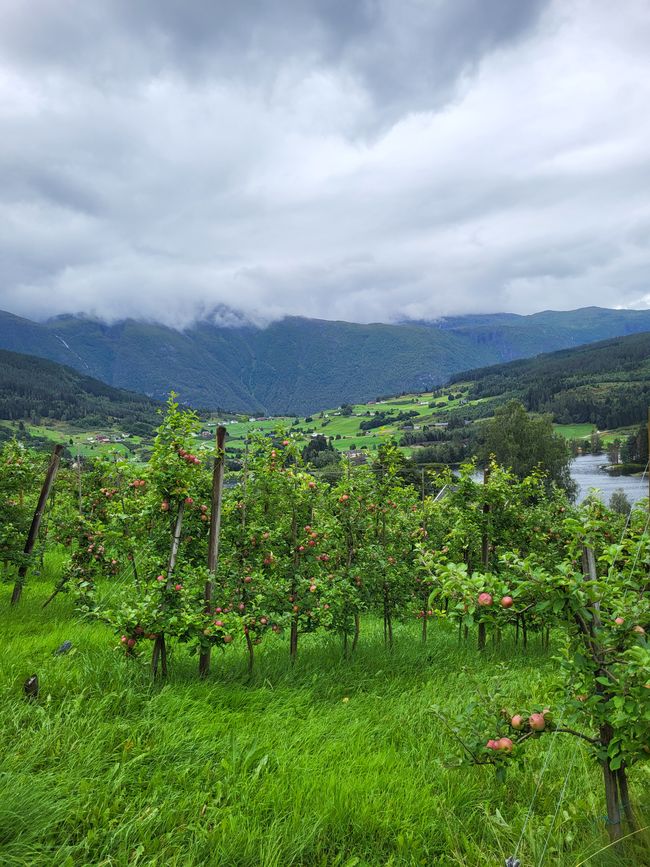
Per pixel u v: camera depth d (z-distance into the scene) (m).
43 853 3.59
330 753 5.18
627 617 3.37
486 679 7.40
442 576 3.86
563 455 58.22
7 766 4.30
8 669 6.16
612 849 3.48
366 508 10.17
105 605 7.12
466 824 4.18
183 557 7.70
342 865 3.75
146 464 7.35
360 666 8.38
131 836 3.83
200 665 7.10
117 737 5.05
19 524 11.61
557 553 10.33
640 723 3.24
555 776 4.82
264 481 8.38
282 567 8.38
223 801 4.32
